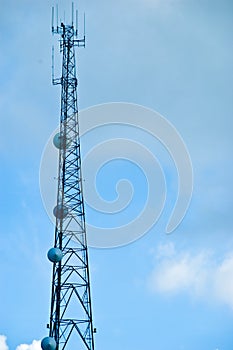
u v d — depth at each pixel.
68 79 72.88
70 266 67.25
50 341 62.09
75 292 66.50
